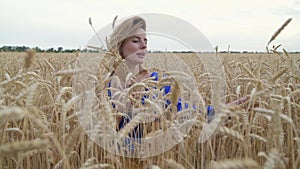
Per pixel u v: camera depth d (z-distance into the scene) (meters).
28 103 1.90
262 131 2.62
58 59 8.22
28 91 1.97
